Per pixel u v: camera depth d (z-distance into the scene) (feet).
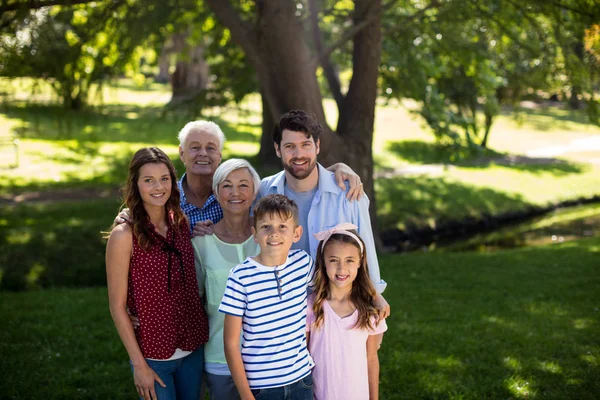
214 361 11.04
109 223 39.99
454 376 17.90
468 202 55.62
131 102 104.42
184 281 10.59
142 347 10.41
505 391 16.87
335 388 10.71
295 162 10.85
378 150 77.36
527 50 36.14
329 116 99.45
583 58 32.12
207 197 12.85
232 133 80.94
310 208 11.34
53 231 37.52
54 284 31.71
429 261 35.09
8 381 17.15
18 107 31.78
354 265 10.44
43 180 55.36
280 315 9.96
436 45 41.96
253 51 29.66
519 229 52.03
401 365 18.61
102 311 24.03
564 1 30.25
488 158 77.10
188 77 90.17
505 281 29.78
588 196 62.44
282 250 9.93
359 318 10.61
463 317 23.71
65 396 16.42
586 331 21.86
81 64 33.63
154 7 35.68
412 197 55.16
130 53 35.35
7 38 28.73
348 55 45.06
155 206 10.40
